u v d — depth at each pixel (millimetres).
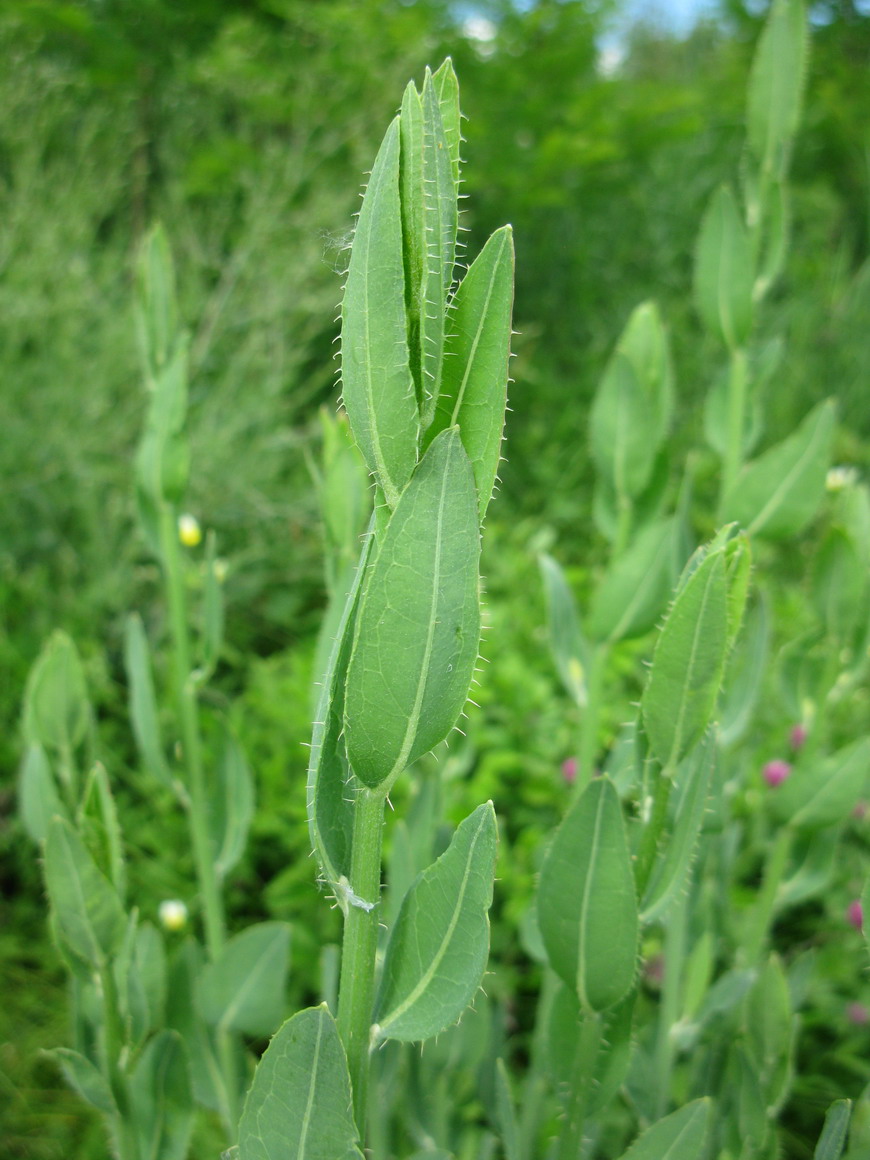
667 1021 347
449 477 169
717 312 365
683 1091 368
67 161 1228
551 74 1383
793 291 1466
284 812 687
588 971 221
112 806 270
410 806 358
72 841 255
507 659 764
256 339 1026
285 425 1115
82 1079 277
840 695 372
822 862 379
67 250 1017
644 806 226
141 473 365
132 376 1041
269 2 1340
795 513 351
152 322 360
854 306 1376
